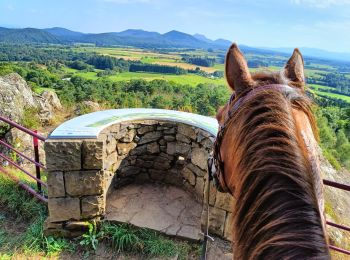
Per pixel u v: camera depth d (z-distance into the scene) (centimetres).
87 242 323
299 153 89
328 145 1559
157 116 423
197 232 341
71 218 325
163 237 337
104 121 377
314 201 81
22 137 627
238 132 110
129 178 432
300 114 110
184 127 405
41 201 385
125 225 342
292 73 143
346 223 633
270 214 82
